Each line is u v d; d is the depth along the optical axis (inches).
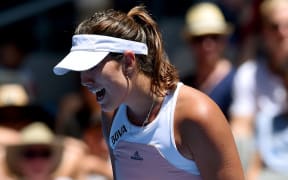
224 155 426.6
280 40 700.0
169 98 434.9
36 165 700.0
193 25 752.3
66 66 415.8
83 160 728.3
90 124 787.4
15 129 759.1
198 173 438.9
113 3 991.0
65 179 706.8
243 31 919.7
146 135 437.1
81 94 859.4
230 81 726.5
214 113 427.2
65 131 845.8
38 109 778.8
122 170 456.4
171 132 431.2
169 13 1152.2
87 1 951.6
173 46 1096.2
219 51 744.3
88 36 422.9
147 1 1035.9
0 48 1005.8
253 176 682.2
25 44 1101.1
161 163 438.9
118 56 422.6
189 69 1019.9
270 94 704.4
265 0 876.0
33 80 1032.8
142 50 428.1
